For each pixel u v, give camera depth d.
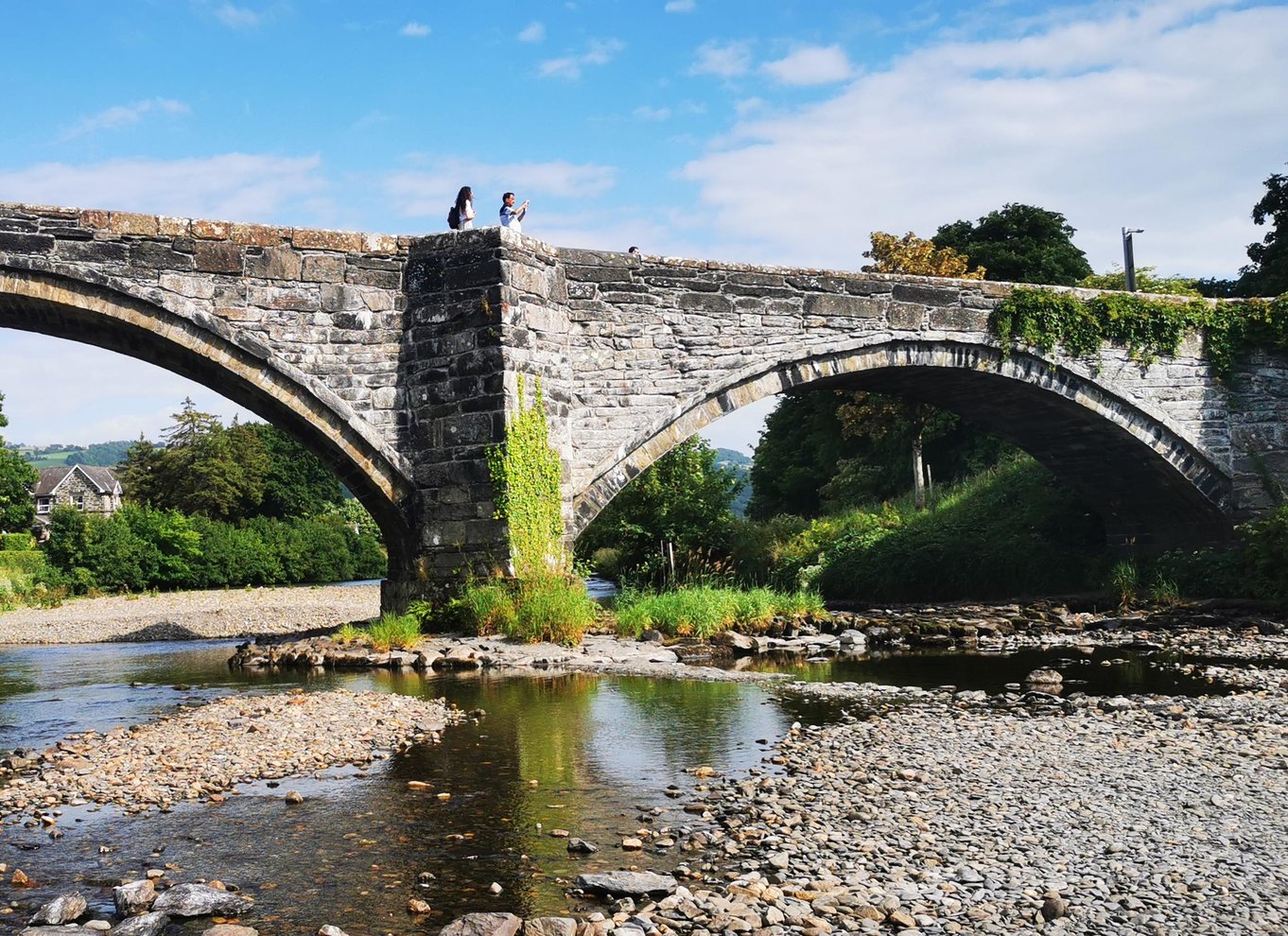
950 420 41.16
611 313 21.02
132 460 79.44
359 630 18.97
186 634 26.09
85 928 5.68
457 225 20.62
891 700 12.70
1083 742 10.02
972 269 40.16
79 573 45.22
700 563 33.19
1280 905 5.85
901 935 5.49
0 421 64.06
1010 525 30.67
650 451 21.14
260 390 18.92
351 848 7.04
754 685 13.89
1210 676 14.48
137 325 18.14
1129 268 31.28
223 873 6.60
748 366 22.00
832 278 22.84
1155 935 5.48
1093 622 21.77
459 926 5.57
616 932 5.52
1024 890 6.11
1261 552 22.88
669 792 8.30
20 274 17.41
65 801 8.27
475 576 18.98
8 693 14.85
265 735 10.30
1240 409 26.66
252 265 18.84
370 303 19.66
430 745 10.13
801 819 7.54
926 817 7.58
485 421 19.06
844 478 44.22
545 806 8.00
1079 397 25.30
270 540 55.88
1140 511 28.89
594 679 14.55
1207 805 7.82
